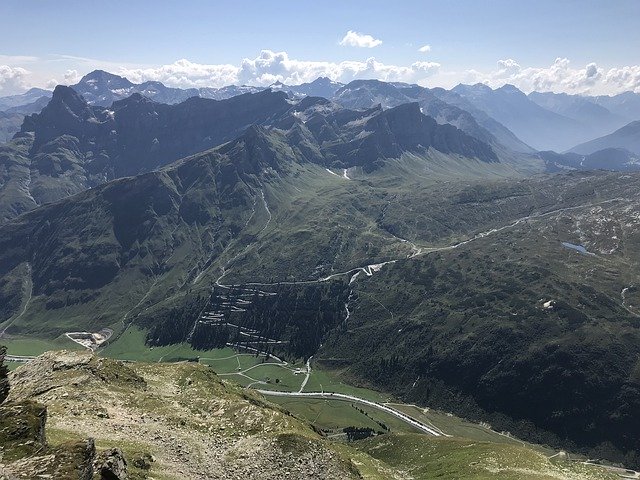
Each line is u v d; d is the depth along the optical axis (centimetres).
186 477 5312
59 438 5434
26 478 3023
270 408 11088
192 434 6975
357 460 10806
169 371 11388
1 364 5019
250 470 6100
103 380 8675
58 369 8850
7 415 3794
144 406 7881
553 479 11062
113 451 4225
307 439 7056
